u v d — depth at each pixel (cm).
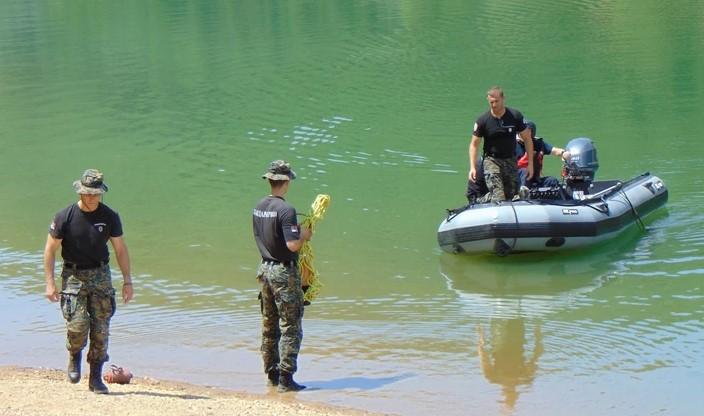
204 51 4794
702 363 1516
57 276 2017
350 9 5969
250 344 1634
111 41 5244
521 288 1916
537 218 2045
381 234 2258
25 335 1691
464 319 1742
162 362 1548
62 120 3566
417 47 4600
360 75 4062
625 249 2123
